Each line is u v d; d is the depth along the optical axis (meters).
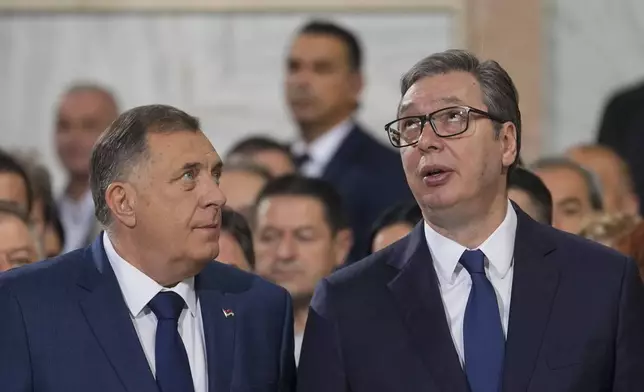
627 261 6.93
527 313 6.80
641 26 14.38
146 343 6.97
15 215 8.71
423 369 6.76
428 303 6.89
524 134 14.47
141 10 14.66
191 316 7.11
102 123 14.57
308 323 7.04
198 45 14.64
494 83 6.97
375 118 14.29
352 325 6.92
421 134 6.87
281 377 7.20
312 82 14.22
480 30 14.45
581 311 6.79
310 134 14.27
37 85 14.65
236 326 7.13
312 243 10.13
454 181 6.81
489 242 6.96
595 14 14.45
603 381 6.73
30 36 14.66
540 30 14.45
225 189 11.66
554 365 6.68
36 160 14.55
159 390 6.80
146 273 7.01
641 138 14.20
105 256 7.09
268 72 14.55
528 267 6.93
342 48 14.24
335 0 14.48
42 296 6.89
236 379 6.98
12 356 6.72
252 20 14.55
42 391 6.72
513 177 8.54
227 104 14.59
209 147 7.05
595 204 11.16
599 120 14.40
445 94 6.89
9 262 8.52
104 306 6.93
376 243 9.12
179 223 6.86
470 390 6.70
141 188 6.88
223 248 8.79
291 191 10.28
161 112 7.05
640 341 6.77
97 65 14.69
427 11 14.41
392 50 14.39
